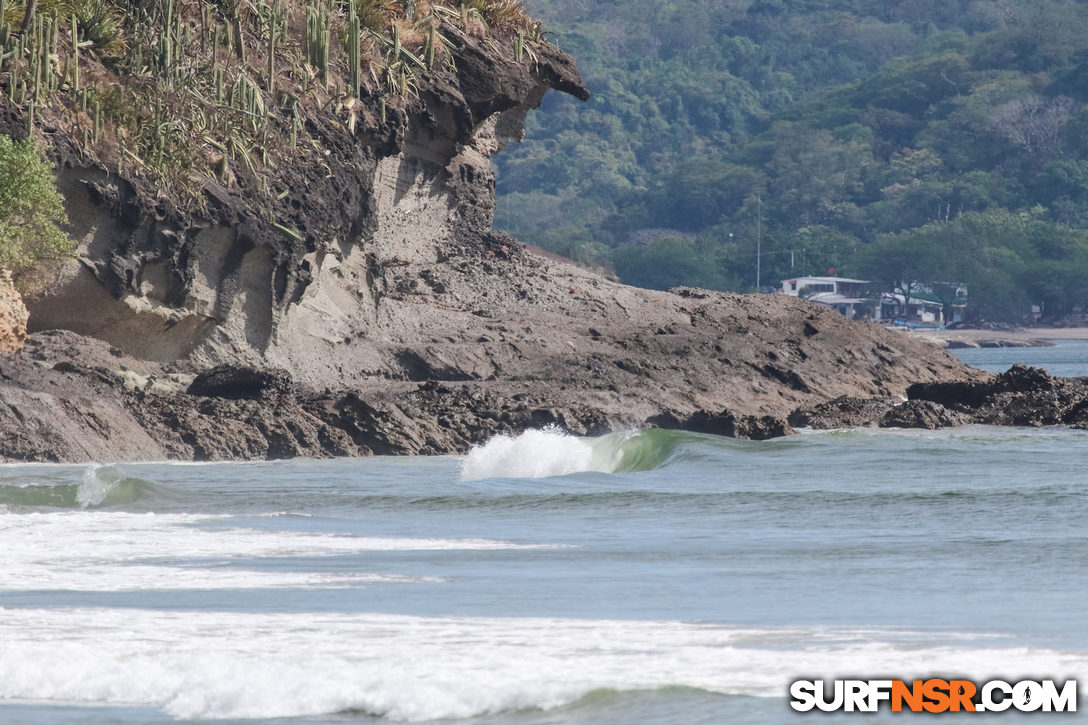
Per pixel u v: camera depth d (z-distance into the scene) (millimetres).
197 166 164625
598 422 160125
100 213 154250
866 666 38688
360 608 51031
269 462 132625
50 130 150750
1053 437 156500
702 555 68625
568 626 46344
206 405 140750
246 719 34875
